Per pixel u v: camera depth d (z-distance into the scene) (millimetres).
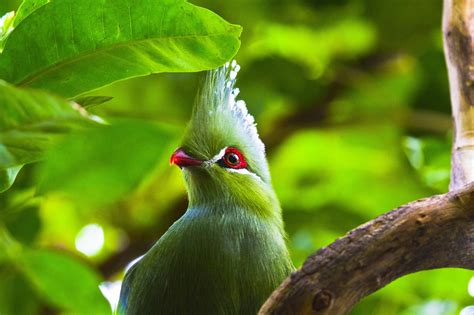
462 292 12500
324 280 5902
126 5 5570
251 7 14312
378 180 14289
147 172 4988
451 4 8398
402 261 6055
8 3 10953
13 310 6668
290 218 13367
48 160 4914
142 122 4898
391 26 14625
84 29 5586
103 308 5953
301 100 14781
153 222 13289
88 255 13453
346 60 15094
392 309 12359
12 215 8727
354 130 14969
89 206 5105
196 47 5738
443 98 14633
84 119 4160
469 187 6102
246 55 14523
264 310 5930
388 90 14922
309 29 14742
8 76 5586
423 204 6098
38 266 5902
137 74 5840
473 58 8258
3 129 4250
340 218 13508
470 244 6184
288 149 15211
